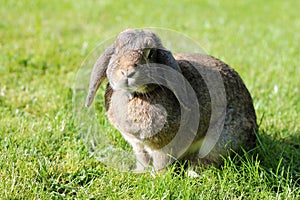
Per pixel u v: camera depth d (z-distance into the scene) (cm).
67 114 802
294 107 864
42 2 1655
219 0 1881
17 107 845
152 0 1805
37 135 712
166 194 581
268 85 969
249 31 1435
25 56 1079
